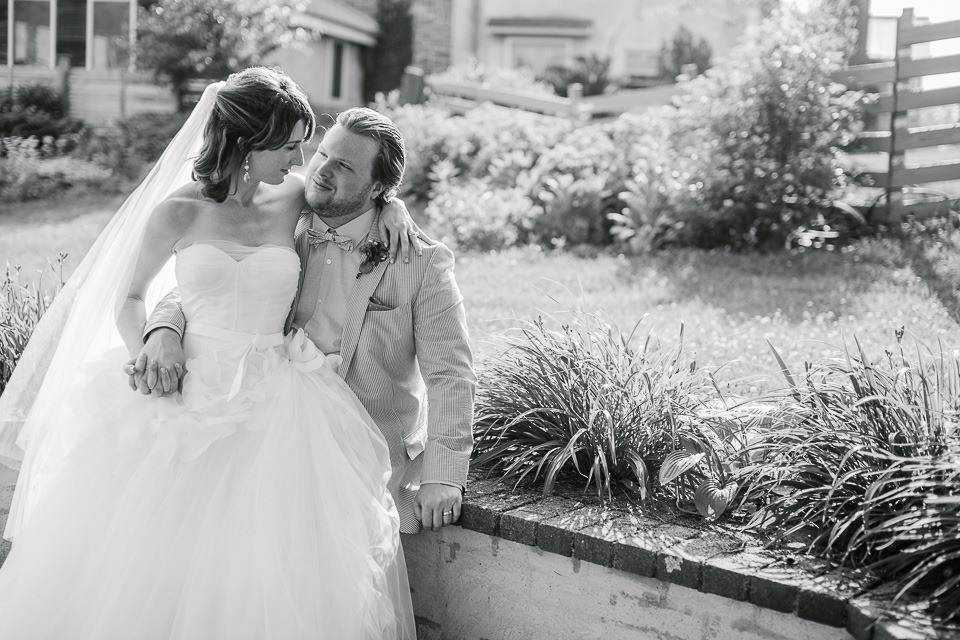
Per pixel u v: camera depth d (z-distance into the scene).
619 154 9.44
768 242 8.34
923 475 2.38
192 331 2.81
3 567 2.79
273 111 2.75
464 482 2.88
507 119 10.68
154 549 2.58
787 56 8.27
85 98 14.52
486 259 8.13
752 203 8.32
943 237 7.50
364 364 2.95
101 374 2.80
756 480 2.76
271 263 2.81
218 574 2.55
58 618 2.61
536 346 3.31
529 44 20.91
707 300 6.31
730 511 2.83
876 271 6.89
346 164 2.79
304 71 19.25
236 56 13.70
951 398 2.75
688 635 2.54
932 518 2.33
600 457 2.94
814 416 2.80
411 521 2.97
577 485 3.06
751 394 3.90
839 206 8.30
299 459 2.70
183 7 13.57
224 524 2.59
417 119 10.95
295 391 2.78
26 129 13.92
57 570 2.64
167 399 2.72
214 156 2.77
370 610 2.66
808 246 8.25
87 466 2.74
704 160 8.45
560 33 20.45
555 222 8.97
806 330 5.29
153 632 2.54
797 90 8.22
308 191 2.85
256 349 2.80
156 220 2.82
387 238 2.94
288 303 2.89
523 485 3.06
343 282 2.95
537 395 3.22
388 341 2.95
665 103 12.42
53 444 2.96
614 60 20.31
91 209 11.10
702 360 4.59
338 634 2.61
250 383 2.75
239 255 2.80
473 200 8.98
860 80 8.52
